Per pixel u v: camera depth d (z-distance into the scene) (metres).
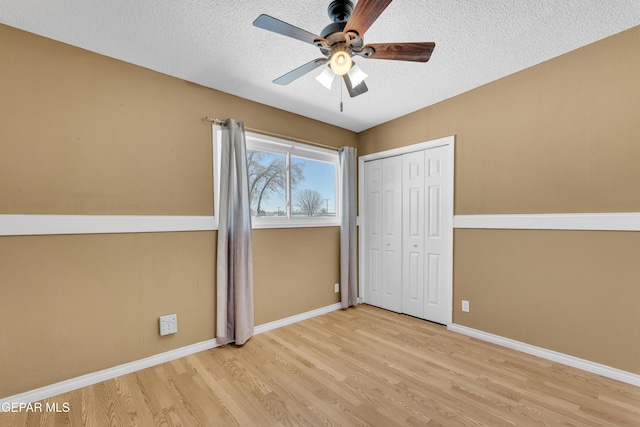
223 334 2.52
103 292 2.04
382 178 3.62
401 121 3.34
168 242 2.33
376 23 1.80
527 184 2.37
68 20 1.72
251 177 2.90
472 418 1.62
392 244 3.51
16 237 1.75
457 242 2.84
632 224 1.90
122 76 2.14
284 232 3.09
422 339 2.66
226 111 2.67
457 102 2.82
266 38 1.92
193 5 1.62
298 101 2.90
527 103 2.36
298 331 2.89
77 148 1.95
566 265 2.18
